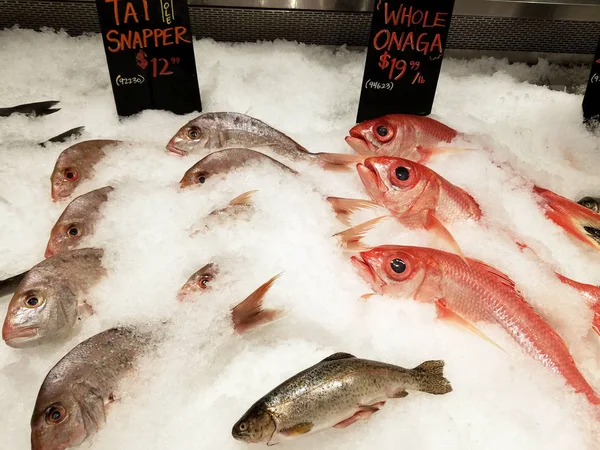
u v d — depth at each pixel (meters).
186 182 0.79
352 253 0.72
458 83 1.05
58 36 1.01
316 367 0.55
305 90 1.00
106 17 0.80
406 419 0.58
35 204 0.78
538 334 0.63
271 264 0.70
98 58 1.01
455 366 0.62
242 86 0.99
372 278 0.67
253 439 0.51
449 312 0.66
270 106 0.96
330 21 1.02
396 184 0.75
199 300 0.64
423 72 0.88
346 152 0.89
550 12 0.98
